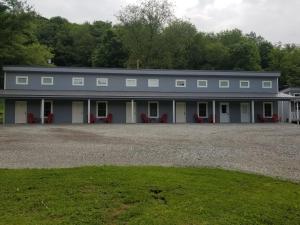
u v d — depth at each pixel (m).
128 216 5.54
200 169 8.92
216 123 32.78
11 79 32.16
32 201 6.03
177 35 65.06
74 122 32.44
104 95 31.88
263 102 36.12
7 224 5.14
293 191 7.27
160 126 26.52
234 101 35.59
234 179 7.95
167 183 7.14
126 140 16.12
